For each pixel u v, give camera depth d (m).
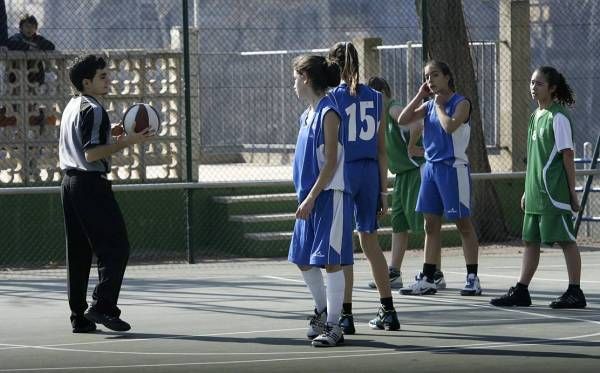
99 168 19.20
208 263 31.48
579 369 16.47
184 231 33.28
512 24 38.12
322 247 18.06
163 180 33.16
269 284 26.81
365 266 30.22
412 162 24.61
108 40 50.75
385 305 19.84
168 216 33.19
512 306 22.66
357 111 19.55
